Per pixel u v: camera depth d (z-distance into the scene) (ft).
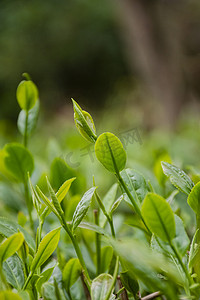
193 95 15.80
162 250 1.61
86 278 1.65
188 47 17.81
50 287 1.58
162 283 1.46
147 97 17.06
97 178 3.23
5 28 29.78
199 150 4.91
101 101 29.58
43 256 1.60
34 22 29.94
